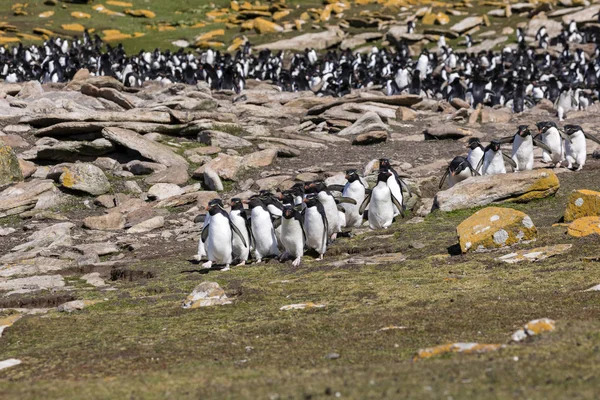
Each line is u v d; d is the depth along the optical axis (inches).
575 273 959.6
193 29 6190.9
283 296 1013.8
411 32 5634.8
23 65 4325.8
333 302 949.8
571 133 1863.9
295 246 1242.0
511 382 535.5
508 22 5920.3
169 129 2368.4
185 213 1774.1
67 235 1593.3
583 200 1288.1
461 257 1148.5
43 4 6584.6
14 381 690.2
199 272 1239.5
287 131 2620.6
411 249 1256.8
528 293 887.1
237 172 2054.6
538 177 1541.6
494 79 3833.7
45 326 930.7
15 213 1791.3
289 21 6220.5
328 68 4571.9
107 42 5792.3
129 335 865.5
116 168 2073.1
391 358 669.3
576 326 692.1
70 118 2283.5
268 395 550.6
